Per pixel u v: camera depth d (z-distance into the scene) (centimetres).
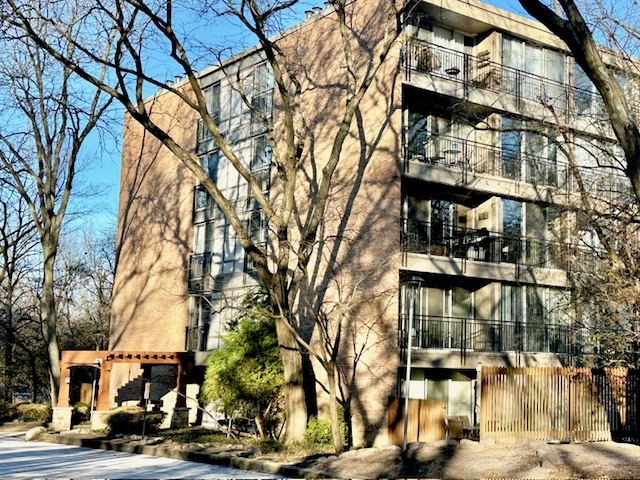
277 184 2669
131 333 3397
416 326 2323
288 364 2023
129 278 3484
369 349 2189
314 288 2395
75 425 2797
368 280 2230
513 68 2506
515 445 1708
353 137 2369
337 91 2469
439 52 2525
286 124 1975
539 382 1844
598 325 1994
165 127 3400
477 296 2491
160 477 1549
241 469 1767
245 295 2442
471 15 2502
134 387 3284
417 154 2394
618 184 2278
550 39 2688
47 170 3191
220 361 2247
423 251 2322
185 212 3198
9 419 3284
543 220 2573
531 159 2542
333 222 2370
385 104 2283
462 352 2272
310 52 2602
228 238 2941
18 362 4012
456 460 1614
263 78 2852
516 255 2489
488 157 2525
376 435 2125
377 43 2347
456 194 2489
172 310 3167
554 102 2641
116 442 2228
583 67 1162
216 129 1986
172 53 1934
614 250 1881
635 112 1798
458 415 2331
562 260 2169
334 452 1859
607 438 1897
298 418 2016
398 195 2202
